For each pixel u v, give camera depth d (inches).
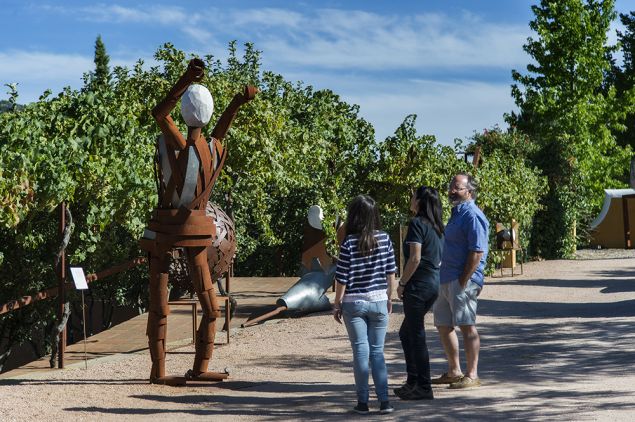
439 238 300.2
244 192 626.8
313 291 565.3
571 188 1306.6
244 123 594.9
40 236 431.8
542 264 1139.3
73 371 371.2
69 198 382.3
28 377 354.3
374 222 275.4
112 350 433.4
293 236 856.9
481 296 684.1
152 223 343.6
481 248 305.1
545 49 1573.6
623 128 1668.3
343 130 741.3
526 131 1619.1
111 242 501.0
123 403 296.5
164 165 342.0
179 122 593.0
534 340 438.3
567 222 1282.0
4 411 279.6
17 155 357.1
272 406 289.9
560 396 287.3
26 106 391.5
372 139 735.1
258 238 828.0
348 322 273.9
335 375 355.3
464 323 311.4
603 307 574.2
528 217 1099.3
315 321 528.1
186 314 576.1
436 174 732.0
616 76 2369.6
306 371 366.0
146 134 486.9
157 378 339.3
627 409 259.4
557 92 1578.5
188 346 441.7
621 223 1593.3
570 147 1320.1
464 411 268.1
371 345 275.0
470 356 315.9
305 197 837.8
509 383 319.9
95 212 425.7
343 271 271.7
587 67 1568.7
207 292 346.0
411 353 298.5
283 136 633.0
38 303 476.1
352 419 263.9
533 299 658.8
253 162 588.7
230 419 269.1
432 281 297.1
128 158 427.2
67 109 409.7
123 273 620.1
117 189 424.5
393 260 277.4
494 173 940.0
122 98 582.2
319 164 717.3
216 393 317.1
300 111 778.8
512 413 261.3
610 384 308.0
